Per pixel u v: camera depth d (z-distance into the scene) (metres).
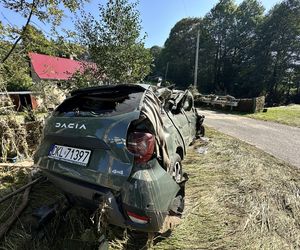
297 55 33.72
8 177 3.50
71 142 2.05
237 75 40.19
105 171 1.82
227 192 3.36
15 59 6.57
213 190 3.40
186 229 2.51
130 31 7.07
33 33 5.90
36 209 2.67
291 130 8.80
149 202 1.79
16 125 4.51
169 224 2.29
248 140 6.97
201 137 6.45
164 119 2.75
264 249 2.29
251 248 2.29
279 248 2.32
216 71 44.69
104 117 1.98
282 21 33.59
